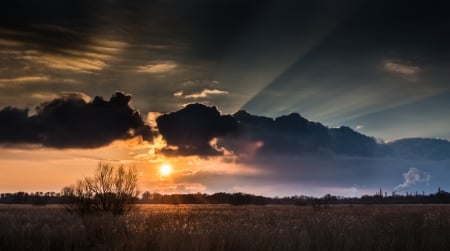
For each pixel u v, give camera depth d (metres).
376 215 36.81
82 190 34.41
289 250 15.16
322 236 17.36
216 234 16.31
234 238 15.96
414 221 22.47
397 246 16.08
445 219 23.81
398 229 19.64
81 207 34.09
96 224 20.27
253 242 15.66
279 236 16.50
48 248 15.91
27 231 18.02
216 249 14.84
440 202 172.25
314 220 28.92
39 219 28.70
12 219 26.23
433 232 17.75
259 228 18.92
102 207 34.28
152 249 15.20
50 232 18.16
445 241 16.47
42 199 104.25
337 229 20.39
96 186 34.41
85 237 17.84
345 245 15.81
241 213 49.47
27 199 140.50
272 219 33.97
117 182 34.62
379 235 17.70
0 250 15.53
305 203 113.94
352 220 26.59
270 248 14.97
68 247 16.38
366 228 20.22
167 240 15.43
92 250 16.33
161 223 21.14
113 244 16.14
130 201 34.91
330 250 15.76
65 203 34.81
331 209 66.94
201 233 16.36
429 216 26.84
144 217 25.02
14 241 16.42
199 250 14.73
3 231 17.66
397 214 37.84
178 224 19.44
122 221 21.00
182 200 192.12
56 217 31.61
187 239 15.69
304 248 15.29
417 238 17.19
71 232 17.70
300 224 26.53
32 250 15.83
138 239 15.70
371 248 15.70
